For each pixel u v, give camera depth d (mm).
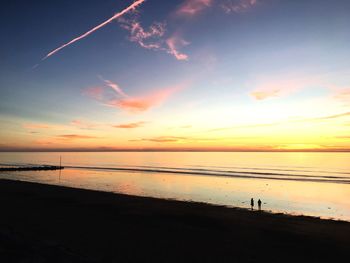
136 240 15203
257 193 46250
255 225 20312
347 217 29797
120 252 13055
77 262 9469
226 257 13180
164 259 12562
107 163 147125
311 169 101438
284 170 96500
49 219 19672
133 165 129000
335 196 44312
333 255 14023
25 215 20859
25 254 9664
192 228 18734
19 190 36594
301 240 16594
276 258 13359
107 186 52844
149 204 28297
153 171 91688
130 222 19953
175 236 16422
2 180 48250
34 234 14734
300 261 13102
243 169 102250
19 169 90000
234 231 18422
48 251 10156
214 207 27359
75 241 14320
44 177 69375
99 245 13914
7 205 25547
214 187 53000
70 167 110188
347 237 17297
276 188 52531
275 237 17141
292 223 21109
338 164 131750
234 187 53344
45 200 29234
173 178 69312
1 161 161375
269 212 25484
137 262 11969
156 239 15609
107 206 26750
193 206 27672
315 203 38344
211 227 19469
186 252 13664
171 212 24578
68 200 29672
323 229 19344
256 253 13969
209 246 14750
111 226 18297
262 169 101812
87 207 25797
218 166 120312
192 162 158375
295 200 40438
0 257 9289
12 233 12281
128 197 32438
